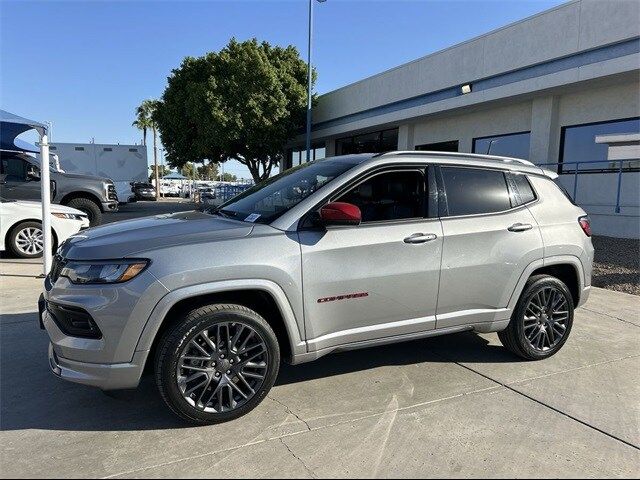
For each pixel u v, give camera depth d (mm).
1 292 6691
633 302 6648
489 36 13922
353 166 3787
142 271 3041
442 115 16641
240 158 26109
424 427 3264
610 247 10016
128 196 27859
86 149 26922
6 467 2777
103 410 3469
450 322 3996
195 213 4191
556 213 4504
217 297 3332
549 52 12203
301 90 23656
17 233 8945
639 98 11273
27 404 3547
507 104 14539
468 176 4148
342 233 3549
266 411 3459
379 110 19078
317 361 4422
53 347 3283
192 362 3164
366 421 3334
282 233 3406
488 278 4078
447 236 3883
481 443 3082
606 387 3920
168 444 3033
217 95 22422
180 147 25375
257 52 22672
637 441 3127
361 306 3613
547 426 3299
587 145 12555
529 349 4379
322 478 2709
